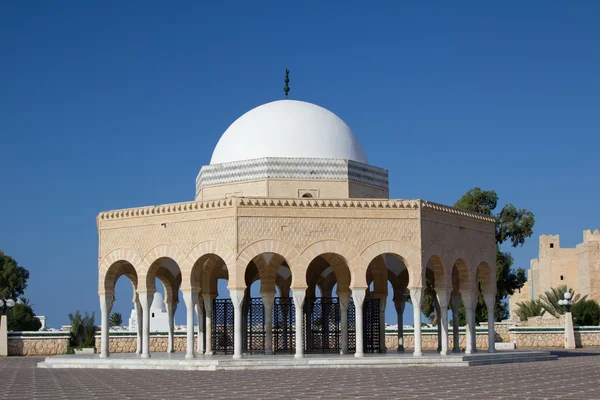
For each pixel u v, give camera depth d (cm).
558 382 2194
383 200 3103
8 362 3831
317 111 3559
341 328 3350
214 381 2325
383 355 3144
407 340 4756
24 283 8100
